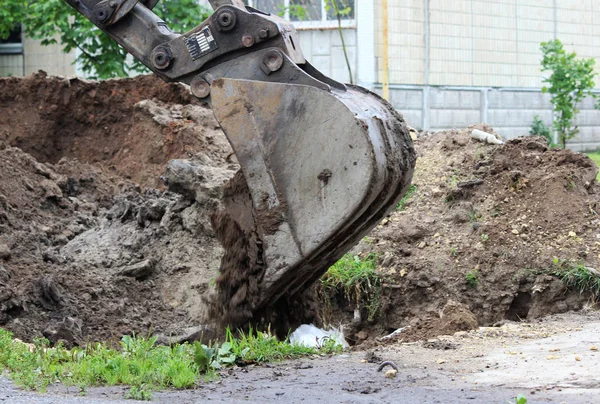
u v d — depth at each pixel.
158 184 18.75
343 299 14.34
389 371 8.97
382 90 27.62
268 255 10.57
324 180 10.24
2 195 15.14
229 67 10.76
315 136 10.25
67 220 15.77
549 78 28.73
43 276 13.27
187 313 13.66
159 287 14.16
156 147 19.55
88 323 12.87
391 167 10.43
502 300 13.88
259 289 10.88
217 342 10.91
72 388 8.46
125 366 8.95
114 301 13.55
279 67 10.50
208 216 14.62
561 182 15.18
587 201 15.00
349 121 10.12
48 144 21.20
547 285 13.62
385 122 10.70
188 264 14.37
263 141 10.43
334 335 12.34
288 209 10.42
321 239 10.31
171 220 14.96
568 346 10.13
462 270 14.23
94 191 17.47
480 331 11.27
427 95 28.73
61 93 21.23
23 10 27.09
